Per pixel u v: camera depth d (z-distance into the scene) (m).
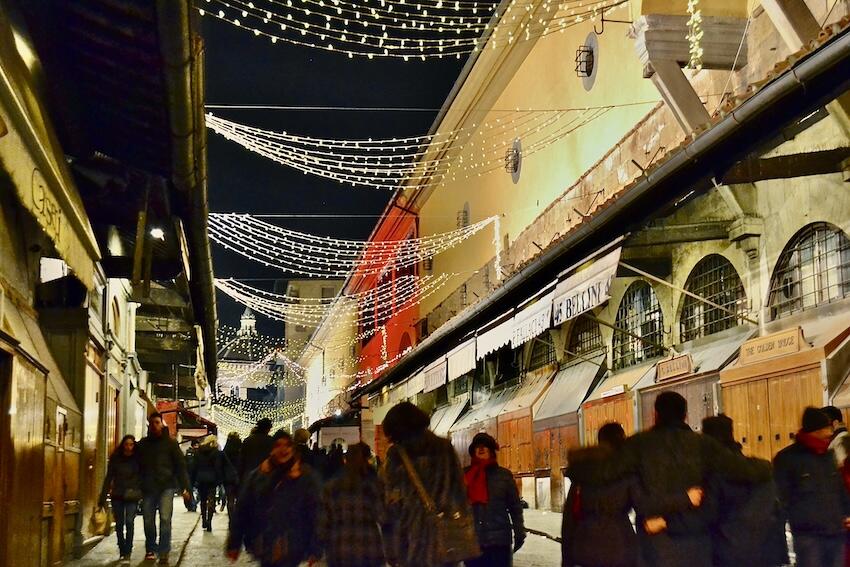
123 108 9.80
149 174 11.45
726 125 7.76
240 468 11.88
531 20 27.39
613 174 21.20
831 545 6.53
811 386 11.77
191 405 45.12
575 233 11.73
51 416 9.98
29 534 8.59
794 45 12.33
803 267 13.09
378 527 5.99
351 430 32.91
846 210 11.87
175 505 32.62
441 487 5.86
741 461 5.84
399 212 49.78
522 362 27.38
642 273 14.52
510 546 7.09
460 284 37.91
